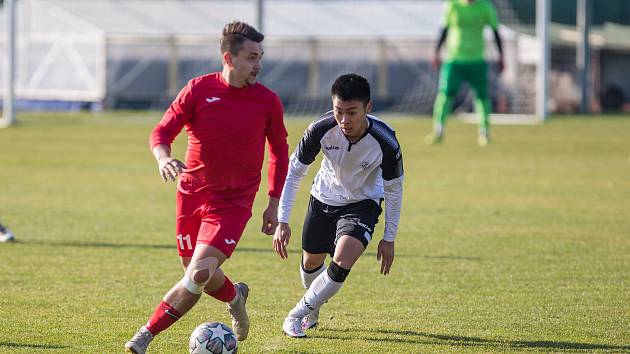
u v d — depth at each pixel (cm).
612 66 13588
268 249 3288
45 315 2305
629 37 13525
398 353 1991
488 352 2002
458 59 7394
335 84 1964
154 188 4966
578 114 11619
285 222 2083
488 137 8050
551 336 2136
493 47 11894
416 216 4047
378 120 2058
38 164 6050
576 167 5978
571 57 13000
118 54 12375
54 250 3206
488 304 2461
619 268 2945
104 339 2086
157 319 1878
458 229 3706
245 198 1967
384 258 2097
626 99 13588
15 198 4531
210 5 12950
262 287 2670
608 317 2322
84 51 12375
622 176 5516
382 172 2066
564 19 14125
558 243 3397
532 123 10138
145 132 8788
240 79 1922
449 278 2795
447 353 1992
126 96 12438
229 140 1925
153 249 3247
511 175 5559
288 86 12525
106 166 5997
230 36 1909
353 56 12462
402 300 2508
